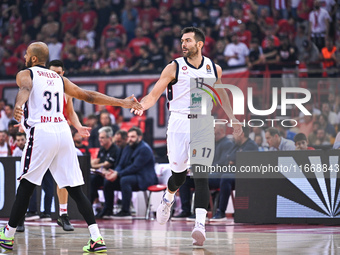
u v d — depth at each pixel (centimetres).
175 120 948
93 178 1919
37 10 3475
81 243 982
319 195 1405
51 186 1656
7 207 1748
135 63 3170
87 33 3338
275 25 2994
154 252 832
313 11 2953
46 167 872
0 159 1761
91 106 2791
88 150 2105
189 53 938
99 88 2927
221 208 1638
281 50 2895
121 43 3256
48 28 3422
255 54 2905
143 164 1845
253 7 3050
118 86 2902
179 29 3170
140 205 2020
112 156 1961
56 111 884
